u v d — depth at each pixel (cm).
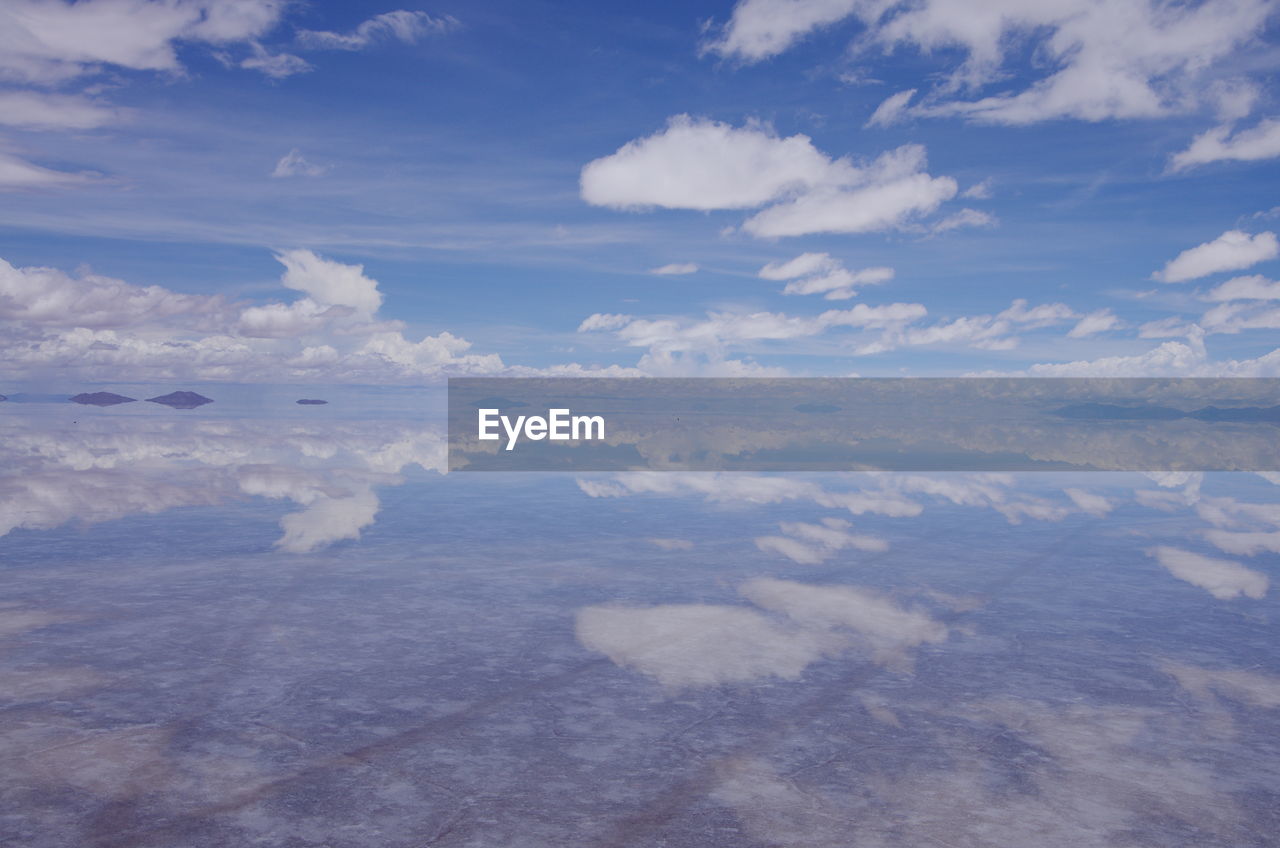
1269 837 309
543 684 477
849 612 651
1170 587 745
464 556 866
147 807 322
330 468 1773
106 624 592
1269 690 475
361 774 356
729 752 384
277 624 600
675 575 783
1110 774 363
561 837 303
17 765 359
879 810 328
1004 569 820
